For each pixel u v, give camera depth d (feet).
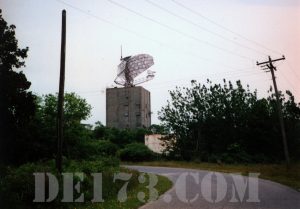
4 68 93.50
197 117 208.64
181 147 208.85
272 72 120.78
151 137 248.32
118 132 249.96
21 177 44.62
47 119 118.42
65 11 63.93
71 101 138.31
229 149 193.26
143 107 323.16
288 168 118.32
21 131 100.68
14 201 40.32
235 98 206.18
